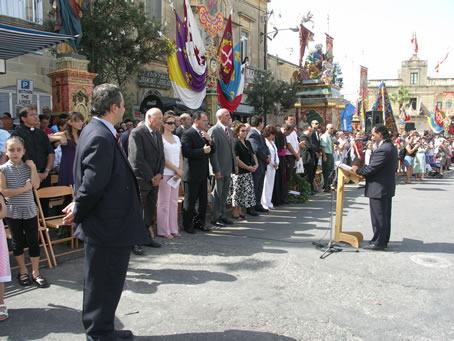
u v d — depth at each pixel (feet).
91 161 8.48
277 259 16.76
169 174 19.53
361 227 22.97
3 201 11.76
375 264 16.39
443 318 11.66
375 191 17.98
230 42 46.01
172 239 19.71
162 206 19.63
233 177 24.06
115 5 35.53
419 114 167.02
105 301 9.01
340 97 71.97
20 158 13.57
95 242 8.83
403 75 171.94
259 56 75.36
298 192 30.55
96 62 33.68
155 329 10.81
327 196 34.81
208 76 42.98
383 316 11.74
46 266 15.66
